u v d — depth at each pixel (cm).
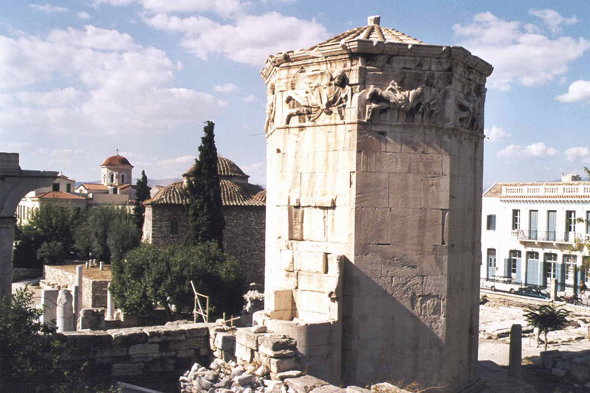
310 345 1396
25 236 7269
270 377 1253
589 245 4084
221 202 5253
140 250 3953
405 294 1523
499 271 5784
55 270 6178
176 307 3566
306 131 1599
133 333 1525
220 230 5178
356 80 1503
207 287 3631
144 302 3622
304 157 1603
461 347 1625
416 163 1528
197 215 5075
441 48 1502
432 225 1541
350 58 1509
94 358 1480
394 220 1518
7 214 1608
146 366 1538
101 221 6925
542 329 3103
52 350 1403
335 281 1472
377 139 1511
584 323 3828
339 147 1534
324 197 1553
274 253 1677
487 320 4009
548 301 4528
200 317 3522
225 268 3791
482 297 4888
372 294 1507
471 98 1656
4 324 1312
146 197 8488
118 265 3909
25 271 6906
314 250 1580
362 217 1502
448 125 1549
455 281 1588
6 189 1606
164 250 3972
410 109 1516
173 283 3575
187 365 1585
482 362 2053
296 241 1617
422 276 1532
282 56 1627
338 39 1675
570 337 3403
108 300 3934
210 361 1593
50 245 7062
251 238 5722
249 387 1216
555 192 5381
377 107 1495
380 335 1511
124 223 6644
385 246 1513
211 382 1321
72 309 2347
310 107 1585
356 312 1500
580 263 5066
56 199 8538
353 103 1505
